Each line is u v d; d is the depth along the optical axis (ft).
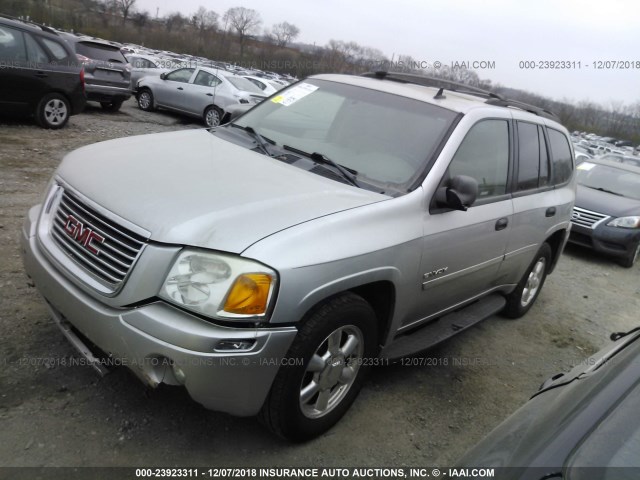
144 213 8.24
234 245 7.81
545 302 20.17
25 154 26.14
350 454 9.61
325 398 9.48
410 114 11.96
